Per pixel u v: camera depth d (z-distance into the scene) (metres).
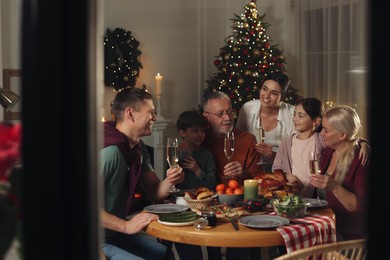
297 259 2.02
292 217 2.63
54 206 0.80
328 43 6.15
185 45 7.15
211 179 3.29
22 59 0.78
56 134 0.79
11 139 0.96
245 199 2.83
